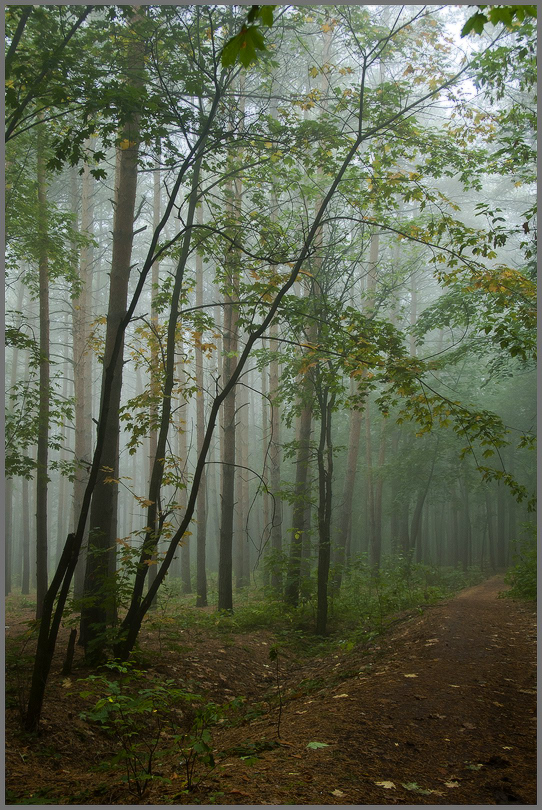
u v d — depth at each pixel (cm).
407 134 962
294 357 1365
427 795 335
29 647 864
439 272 924
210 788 356
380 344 811
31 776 458
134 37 838
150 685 713
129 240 1030
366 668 727
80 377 1905
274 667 978
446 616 1055
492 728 459
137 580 759
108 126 727
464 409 718
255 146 938
